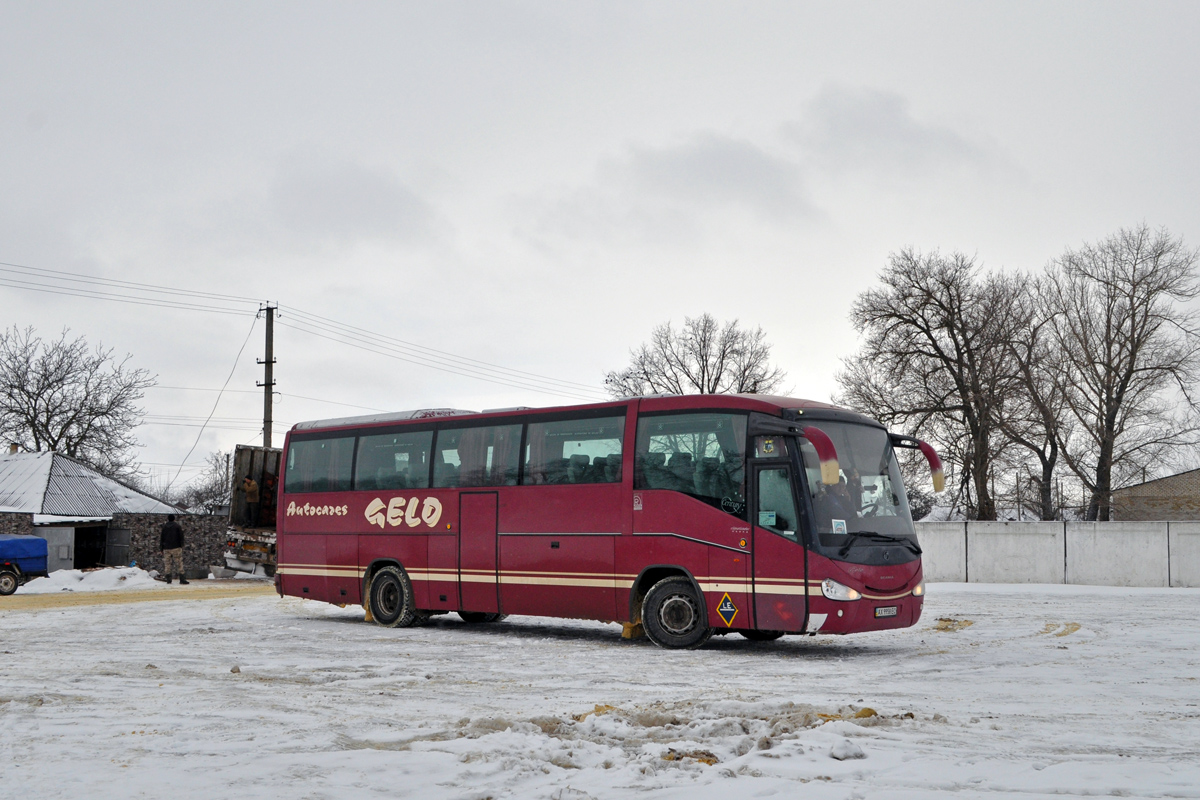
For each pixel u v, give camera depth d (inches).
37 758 265.4
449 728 311.7
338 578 788.0
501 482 699.4
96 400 2329.0
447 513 724.7
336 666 505.4
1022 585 1272.1
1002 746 284.8
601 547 641.6
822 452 532.7
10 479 1697.8
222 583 1408.7
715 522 598.5
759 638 666.2
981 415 1891.0
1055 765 255.1
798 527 571.8
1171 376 1835.6
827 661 540.7
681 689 423.8
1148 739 299.7
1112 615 848.9
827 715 324.2
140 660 519.8
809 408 601.9
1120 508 1879.9
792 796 222.2
